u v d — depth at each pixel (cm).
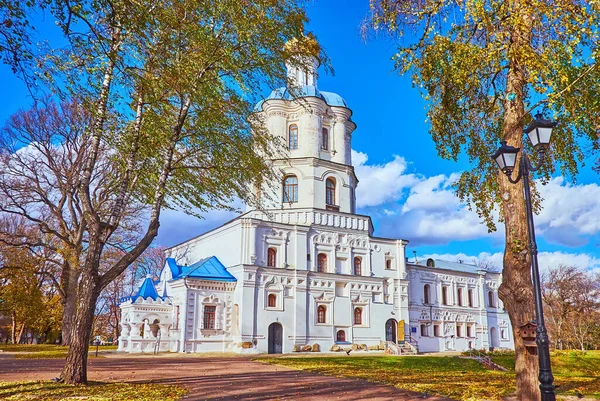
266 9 1658
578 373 2312
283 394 1380
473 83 1505
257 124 2022
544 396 933
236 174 1853
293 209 4519
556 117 1526
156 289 4659
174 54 1535
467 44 1451
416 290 5219
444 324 5372
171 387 1474
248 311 3959
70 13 1020
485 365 3019
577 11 1326
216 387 1520
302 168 4641
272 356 3528
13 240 3725
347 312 4497
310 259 4434
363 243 4791
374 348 4512
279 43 1719
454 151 1828
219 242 4475
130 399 1205
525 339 1247
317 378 1838
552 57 1343
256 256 4156
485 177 1912
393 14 1561
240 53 1645
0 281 4462
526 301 1300
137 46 1398
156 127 1602
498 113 1758
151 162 1744
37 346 4431
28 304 4409
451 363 2984
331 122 4978
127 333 4047
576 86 1453
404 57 1591
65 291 3766
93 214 1575
